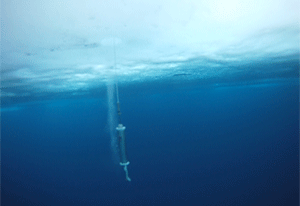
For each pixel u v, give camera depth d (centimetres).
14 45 482
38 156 3003
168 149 2611
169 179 1630
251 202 1169
